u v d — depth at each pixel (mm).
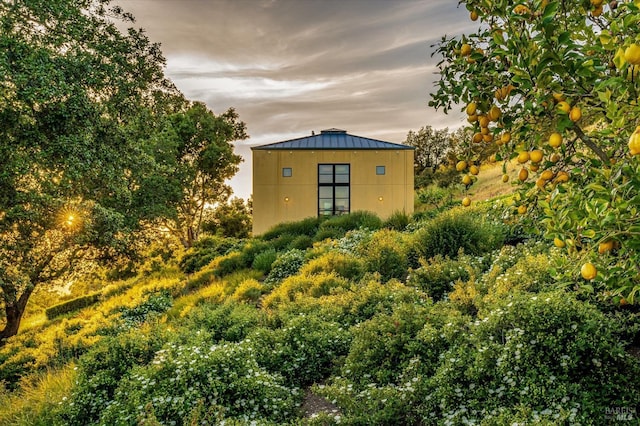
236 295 8828
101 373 4637
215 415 3490
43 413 4770
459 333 4062
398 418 3375
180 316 8711
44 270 13883
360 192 19828
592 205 1569
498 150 2059
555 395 2906
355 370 4289
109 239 12211
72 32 9016
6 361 9320
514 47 1608
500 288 4574
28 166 9117
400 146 20531
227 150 27562
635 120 1575
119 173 10336
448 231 7969
